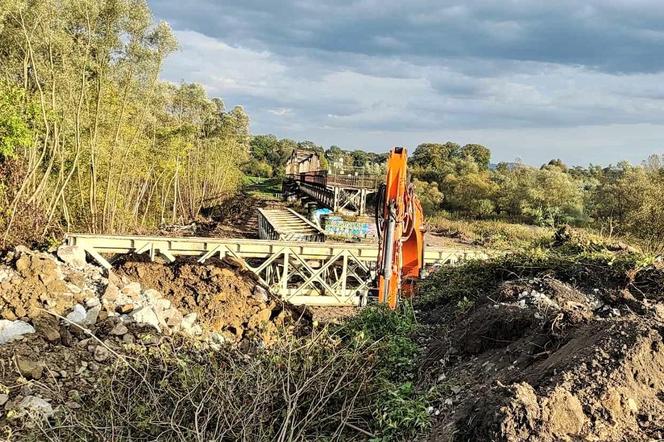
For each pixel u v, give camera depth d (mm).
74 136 16781
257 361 5883
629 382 3975
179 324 9242
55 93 14938
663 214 23047
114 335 7676
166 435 4934
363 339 6430
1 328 6820
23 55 13891
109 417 5164
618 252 8867
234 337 9898
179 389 5449
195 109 35656
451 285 9234
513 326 5707
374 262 15523
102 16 16656
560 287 7234
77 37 16219
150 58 19234
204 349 7371
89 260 13125
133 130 21594
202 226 32656
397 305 8125
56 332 7141
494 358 5453
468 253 14953
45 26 13641
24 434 5207
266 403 5168
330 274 16250
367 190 35375
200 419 5020
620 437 3629
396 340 6945
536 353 5082
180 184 37594
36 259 8500
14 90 12516
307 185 48250
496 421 3672
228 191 53094
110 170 19344
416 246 9266
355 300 14750
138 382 5941
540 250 8969
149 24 17969
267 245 14344
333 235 25016
